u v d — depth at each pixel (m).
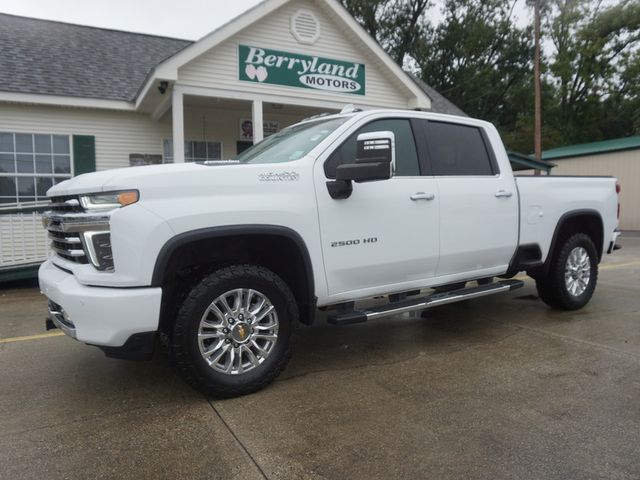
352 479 2.48
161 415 3.21
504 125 38.59
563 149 23.98
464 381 3.69
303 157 3.77
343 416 3.15
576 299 5.63
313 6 11.33
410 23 35.31
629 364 3.98
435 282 4.45
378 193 3.97
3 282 8.12
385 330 5.16
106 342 3.03
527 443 2.79
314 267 3.67
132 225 3.03
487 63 36.34
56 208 3.64
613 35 32.69
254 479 2.50
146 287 3.08
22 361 4.31
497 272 4.96
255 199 3.41
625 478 2.45
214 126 12.35
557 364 4.01
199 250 3.45
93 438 2.92
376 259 3.97
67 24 13.42
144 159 11.68
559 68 33.69
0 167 10.35
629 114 33.69
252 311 3.48
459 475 2.49
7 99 9.92
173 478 2.52
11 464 2.65
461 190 4.49
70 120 10.88
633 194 20.48
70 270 3.34
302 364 4.14
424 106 12.81
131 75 11.93
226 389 3.36
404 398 3.41
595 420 3.04
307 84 11.41
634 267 9.30
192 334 3.23
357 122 4.05
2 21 12.49
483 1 35.12
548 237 5.26
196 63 10.09
